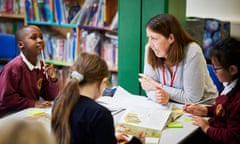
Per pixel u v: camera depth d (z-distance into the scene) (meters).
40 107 2.10
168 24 2.17
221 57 1.81
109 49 3.45
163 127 1.79
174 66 2.24
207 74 2.29
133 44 3.02
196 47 2.22
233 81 1.83
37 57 2.37
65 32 3.89
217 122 1.90
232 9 3.65
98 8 3.38
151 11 2.88
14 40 3.50
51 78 2.42
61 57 3.76
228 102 1.82
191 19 3.39
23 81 2.26
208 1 3.74
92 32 3.56
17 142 0.64
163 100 2.18
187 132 1.77
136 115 1.93
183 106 2.13
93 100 1.46
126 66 3.09
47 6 3.70
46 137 0.67
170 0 2.85
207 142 1.96
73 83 1.43
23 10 3.96
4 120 0.68
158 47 2.19
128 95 2.36
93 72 1.46
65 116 1.39
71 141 1.38
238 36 3.62
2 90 2.19
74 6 3.65
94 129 1.38
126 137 1.63
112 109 2.05
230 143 1.75
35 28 2.36
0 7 4.07
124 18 3.02
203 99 2.24
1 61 3.53
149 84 2.29
